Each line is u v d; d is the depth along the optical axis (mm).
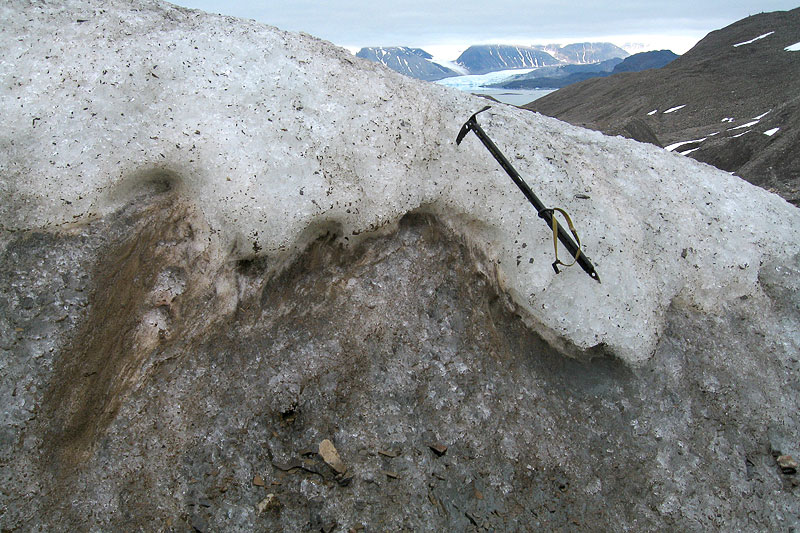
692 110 41375
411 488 3631
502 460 3904
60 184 3365
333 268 4016
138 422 3369
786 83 41188
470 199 4270
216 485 3373
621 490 4078
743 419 4621
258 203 3586
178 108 3613
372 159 3959
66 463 3172
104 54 3607
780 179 21438
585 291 4355
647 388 4484
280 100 3836
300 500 3455
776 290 5328
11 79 3422
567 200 4492
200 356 3594
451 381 4043
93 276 3436
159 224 3635
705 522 4109
